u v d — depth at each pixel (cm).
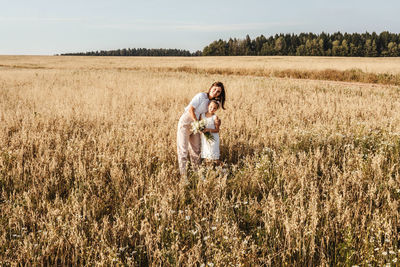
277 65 3378
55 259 268
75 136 647
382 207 354
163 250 265
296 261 279
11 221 314
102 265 248
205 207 345
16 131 671
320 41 12281
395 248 264
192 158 508
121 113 837
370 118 797
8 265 262
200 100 475
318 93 1255
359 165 457
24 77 2064
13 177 420
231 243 278
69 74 2355
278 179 402
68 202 355
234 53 13512
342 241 300
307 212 333
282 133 612
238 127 699
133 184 400
